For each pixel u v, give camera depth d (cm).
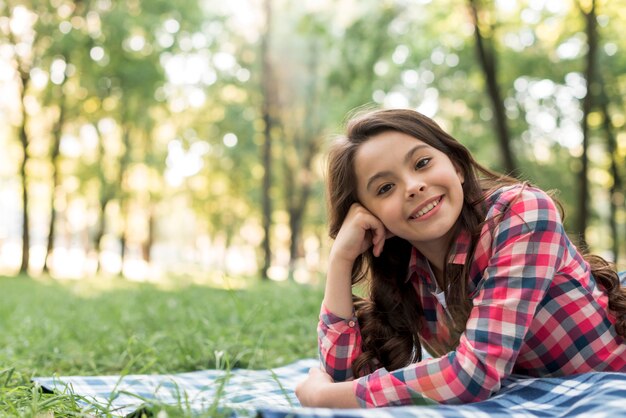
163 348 430
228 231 3269
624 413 176
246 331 482
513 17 1513
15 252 4872
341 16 1645
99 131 2184
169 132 2477
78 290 1242
